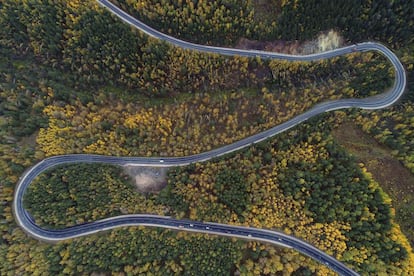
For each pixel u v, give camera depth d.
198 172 93.19
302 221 86.75
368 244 83.06
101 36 93.69
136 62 95.69
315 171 90.75
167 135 93.94
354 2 90.31
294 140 93.00
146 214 94.31
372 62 96.12
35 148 92.69
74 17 92.81
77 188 90.50
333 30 96.00
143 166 95.50
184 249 89.00
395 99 95.69
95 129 93.06
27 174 93.12
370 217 84.38
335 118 94.88
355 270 85.38
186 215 92.94
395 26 93.38
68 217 90.19
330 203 86.00
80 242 89.62
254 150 93.00
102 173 92.31
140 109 95.38
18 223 91.12
